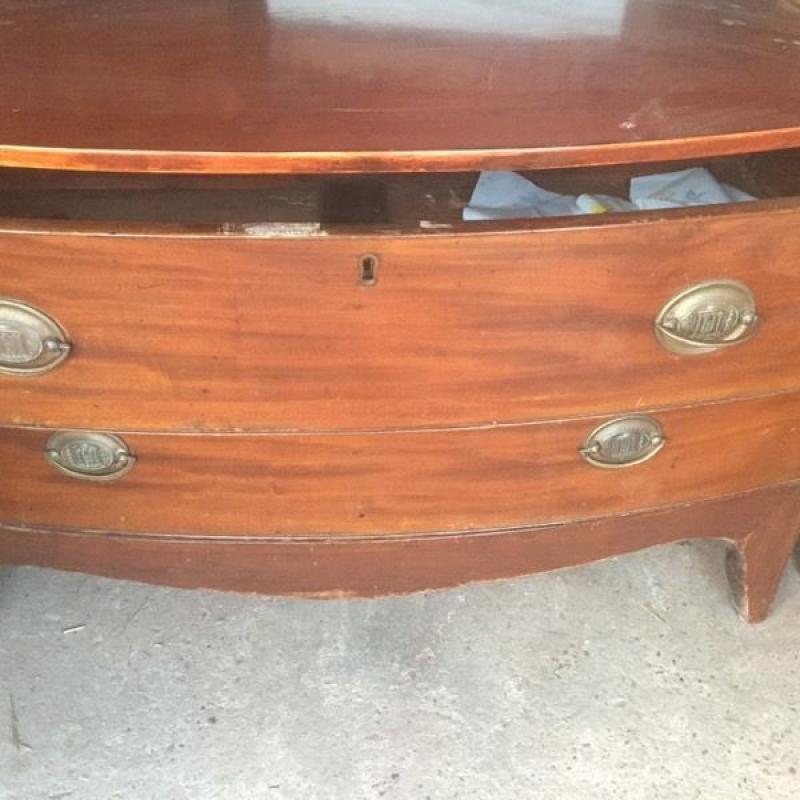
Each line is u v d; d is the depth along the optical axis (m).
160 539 0.98
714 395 0.91
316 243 0.75
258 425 0.87
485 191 1.07
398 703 1.12
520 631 1.20
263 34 0.87
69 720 1.10
